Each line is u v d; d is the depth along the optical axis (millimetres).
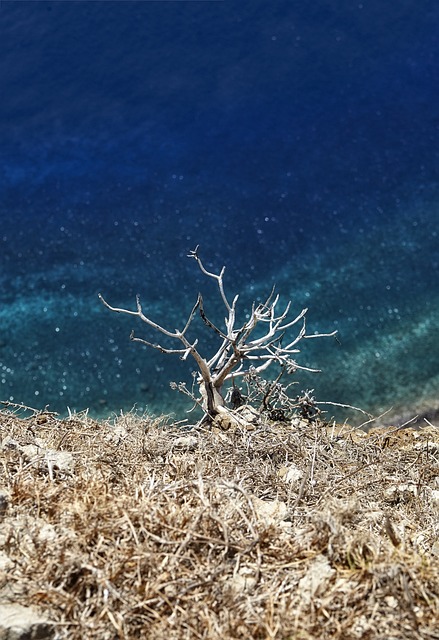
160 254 17125
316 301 15758
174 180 19078
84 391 14383
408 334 14914
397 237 17234
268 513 5180
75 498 5039
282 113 20812
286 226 17688
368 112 20766
